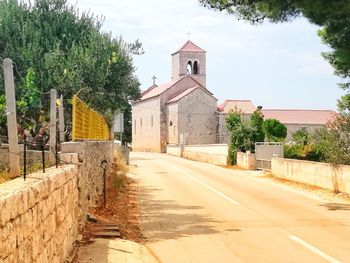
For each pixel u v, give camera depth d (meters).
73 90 27.38
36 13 30.25
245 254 10.09
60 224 7.91
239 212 15.85
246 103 78.00
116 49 30.33
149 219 14.58
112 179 22.19
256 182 26.36
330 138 21.28
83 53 28.97
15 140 7.62
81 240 10.41
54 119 10.47
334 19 16.45
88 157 13.32
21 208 5.11
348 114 21.09
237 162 39.47
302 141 33.56
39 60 27.69
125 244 10.53
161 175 31.45
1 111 12.62
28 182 6.12
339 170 20.31
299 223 13.74
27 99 21.55
